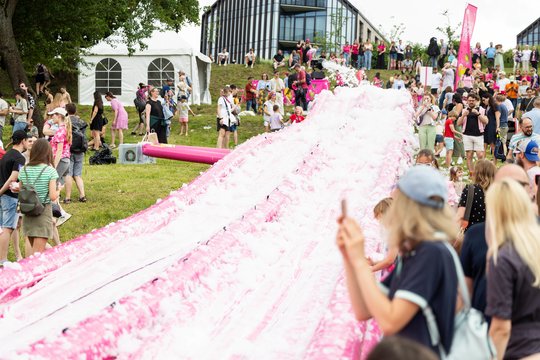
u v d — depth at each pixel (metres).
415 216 4.06
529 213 5.00
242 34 84.00
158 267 8.09
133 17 33.31
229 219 9.98
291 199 11.09
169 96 28.17
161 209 10.96
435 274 3.97
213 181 12.07
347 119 14.50
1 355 5.73
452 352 4.16
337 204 10.99
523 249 4.90
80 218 13.52
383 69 48.16
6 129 27.33
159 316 7.15
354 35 77.25
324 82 29.44
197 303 7.61
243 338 6.86
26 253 10.05
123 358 6.37
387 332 3.98
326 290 7.82
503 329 4.89
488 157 21.31
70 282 8.34
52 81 43.25
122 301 7.02
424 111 19.09
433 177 4.10
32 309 7.56
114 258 9.04
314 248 9.38
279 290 8.09
